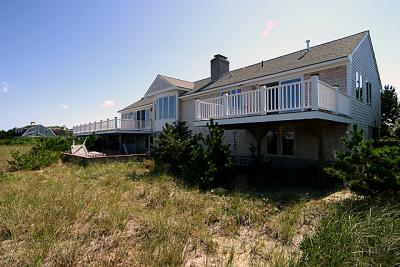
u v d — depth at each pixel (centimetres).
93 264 333
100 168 1259
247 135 1330
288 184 877
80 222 490
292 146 1142
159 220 488
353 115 1011
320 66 1009
